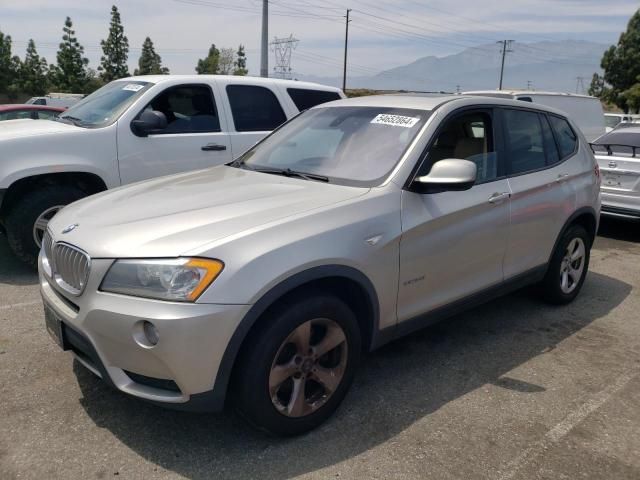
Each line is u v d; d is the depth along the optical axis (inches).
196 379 99.8
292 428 114.4
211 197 126.6
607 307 203.2
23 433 114.9
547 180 175.2
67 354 148.4
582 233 197.9
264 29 1046.4
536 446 117.5
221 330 99.2
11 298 188.5
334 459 110.5
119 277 102.3
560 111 197.8
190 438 115.4
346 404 130.8
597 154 313.9
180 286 98.4
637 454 116.1
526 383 144.3
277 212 114.7
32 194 209.8
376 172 134.9
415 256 130.7
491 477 107.3
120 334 100.4
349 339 120.7
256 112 267.6
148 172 233.0
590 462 113.0
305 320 110.7
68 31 2033.7
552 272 189.9
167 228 108.3
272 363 107.3
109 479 102.7
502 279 162.6
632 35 1503.4
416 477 106.3
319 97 293.1
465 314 190.5
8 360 144.6
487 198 150.0
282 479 104.3
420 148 136.7
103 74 2262.6
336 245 113.6
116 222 114.6
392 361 153.9
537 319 188.4
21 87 2090.3
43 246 130.9
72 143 214.1
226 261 100.7
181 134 242.1
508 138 165.9
